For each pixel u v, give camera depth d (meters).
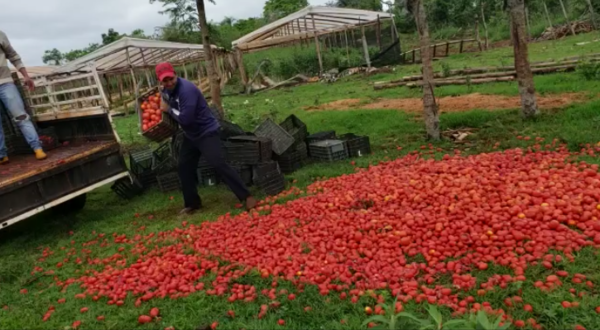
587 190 5.16
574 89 10.98
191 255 5.30
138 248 5.79
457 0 35.97
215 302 4.28
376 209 5.79
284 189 7.39
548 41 26.22
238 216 6.39
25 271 5.59
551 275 3.91
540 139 7.56
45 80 8.17
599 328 3.26
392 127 10.15
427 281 4.14
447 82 15.05
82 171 7.04
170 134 7.00
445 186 5.99
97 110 7.59
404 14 40.62
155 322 4.11
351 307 3.93
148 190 8.65
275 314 3.96
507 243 4.46
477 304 3.60
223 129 8.33
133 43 22.11
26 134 7.21
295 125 9.32
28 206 6.30
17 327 4.29
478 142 8.20
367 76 23.27
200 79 35.56
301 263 4.71
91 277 5.13
